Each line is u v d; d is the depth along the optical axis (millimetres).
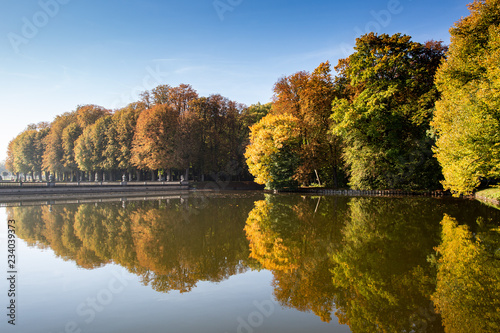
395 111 36125
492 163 19453
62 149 76250
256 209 26500
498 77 17844
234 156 64062
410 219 19891
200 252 13617
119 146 61188
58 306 8391
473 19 23625
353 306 8305
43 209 28484
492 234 15453
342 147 43969
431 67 36750
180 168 57875
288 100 49250
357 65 38438
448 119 23391
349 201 31672
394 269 10867
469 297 8609
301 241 15086
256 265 11812
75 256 13180
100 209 28109
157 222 20766
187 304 8547
